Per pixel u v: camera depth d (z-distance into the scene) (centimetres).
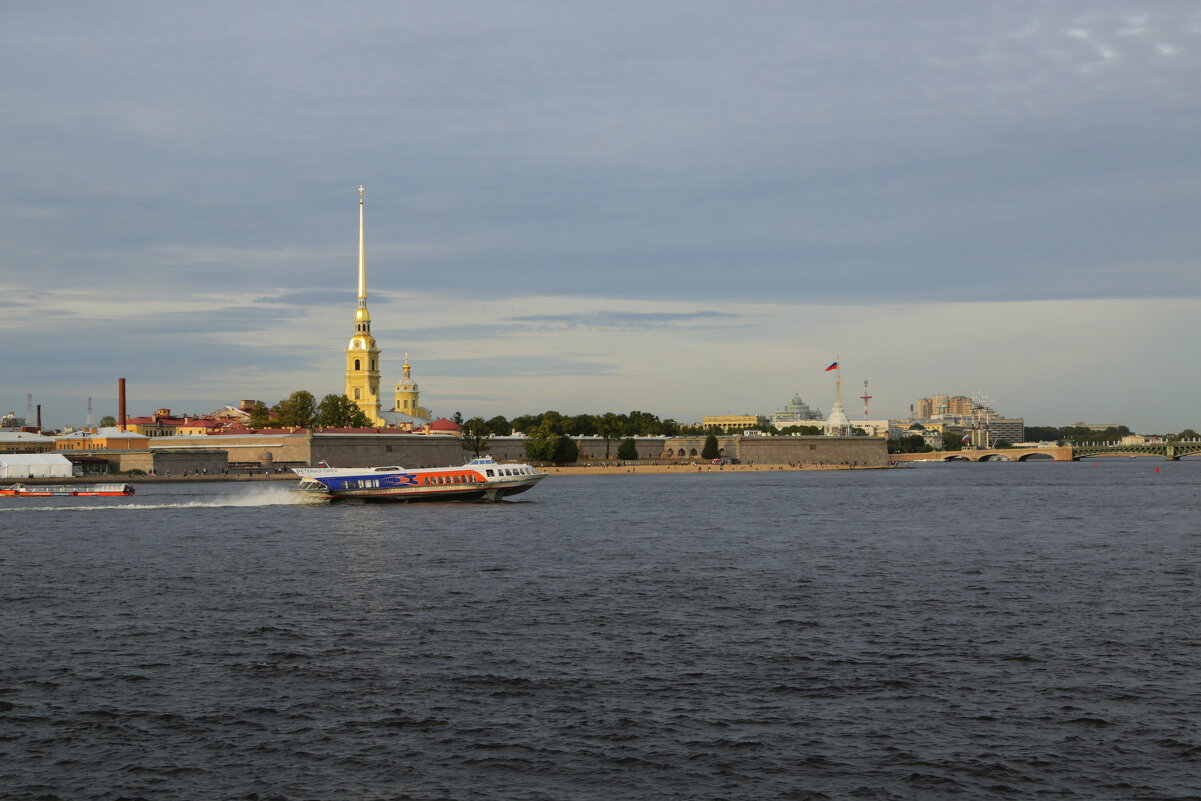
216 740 4388
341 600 7500
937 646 5903
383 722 4588
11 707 4806
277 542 11638
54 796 3850
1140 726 4472
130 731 4494
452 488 17600
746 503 19175
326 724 4569
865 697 4909
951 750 4228
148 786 3938
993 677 5228
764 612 6969
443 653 5769
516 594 7744
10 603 7438
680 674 5312
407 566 9394
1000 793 3838
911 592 7781
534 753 4228
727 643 6003
